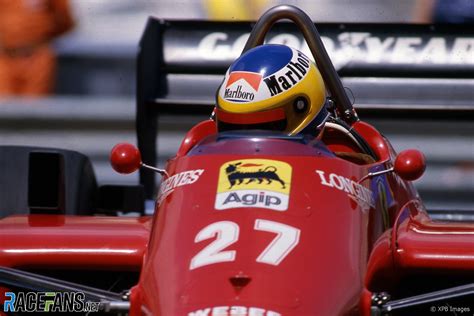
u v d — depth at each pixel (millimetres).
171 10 32719
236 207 14695
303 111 17406
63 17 32969
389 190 17594
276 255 13836
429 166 30359
